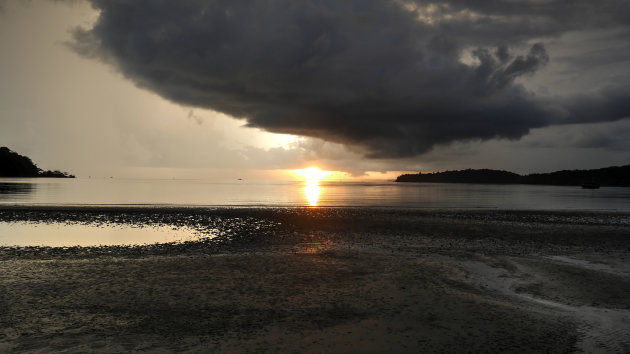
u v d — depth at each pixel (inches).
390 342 309.7
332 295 426.6
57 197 2306.8
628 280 511.2
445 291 448.5
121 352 285.6
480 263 601.0
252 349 293.6
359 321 352.8
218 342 305.1
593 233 944.9
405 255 653.9
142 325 337.7
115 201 2026.3
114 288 439.8
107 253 659.4
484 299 423.8
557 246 768.3
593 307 405.4
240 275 501.7
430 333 328.5
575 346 308.2
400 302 406.6
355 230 963.3
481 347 303.1
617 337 326.6
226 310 376.8
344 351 292.2
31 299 398.0
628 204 2233.0
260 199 2518.5
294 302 402.0
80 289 434.0
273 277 494.3
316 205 1924.2
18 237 857.5
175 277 488.4
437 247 743.7
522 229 1009.5
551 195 3865.7
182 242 786.2
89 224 1079.6
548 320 362.9
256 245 750.5
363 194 3686.0
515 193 4478.3
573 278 519.8
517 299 428.8
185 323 343.6
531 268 573.0
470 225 1082.1
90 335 315.3
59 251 673.0
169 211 1434.5
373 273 521.0
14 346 292.0
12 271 508.7
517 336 325.4
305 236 865.5
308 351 291.3
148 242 794.2
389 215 1353.3
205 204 1915.6
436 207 1833.2
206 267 543.2
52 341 302.5
